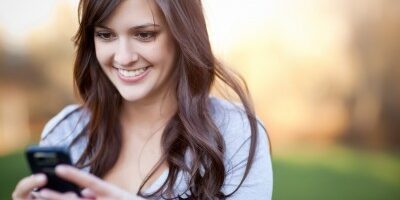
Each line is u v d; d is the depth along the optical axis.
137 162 1.57
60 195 1.25
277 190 4.68
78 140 1.62
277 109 4.95
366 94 5.01
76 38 1.56
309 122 4.98
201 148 1.51
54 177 1.24
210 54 1.57
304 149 4.99
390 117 5.06
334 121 5.00
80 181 1.20
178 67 1.55
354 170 4.86
